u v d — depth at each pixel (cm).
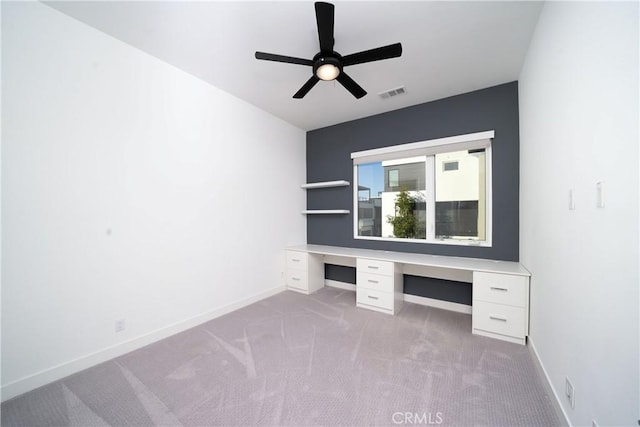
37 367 165
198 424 136
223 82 272
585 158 111
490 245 282
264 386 165
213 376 176
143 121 220
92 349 190
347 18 178
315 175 421
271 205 359
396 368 184
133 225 214
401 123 335
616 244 89
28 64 162
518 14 174
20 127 159
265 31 195
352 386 165
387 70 244
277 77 262
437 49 213
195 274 261
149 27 190
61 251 176
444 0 163
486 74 252
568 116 129
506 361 191
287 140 389
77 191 183
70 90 179
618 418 87
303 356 200
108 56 199
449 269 296
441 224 317
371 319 272
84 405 150
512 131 265
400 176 347
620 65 87
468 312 290
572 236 125
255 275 331
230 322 266
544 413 142
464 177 302
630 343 82
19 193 159
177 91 245
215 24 187
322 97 305
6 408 147
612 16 91
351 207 384
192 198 259
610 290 93
